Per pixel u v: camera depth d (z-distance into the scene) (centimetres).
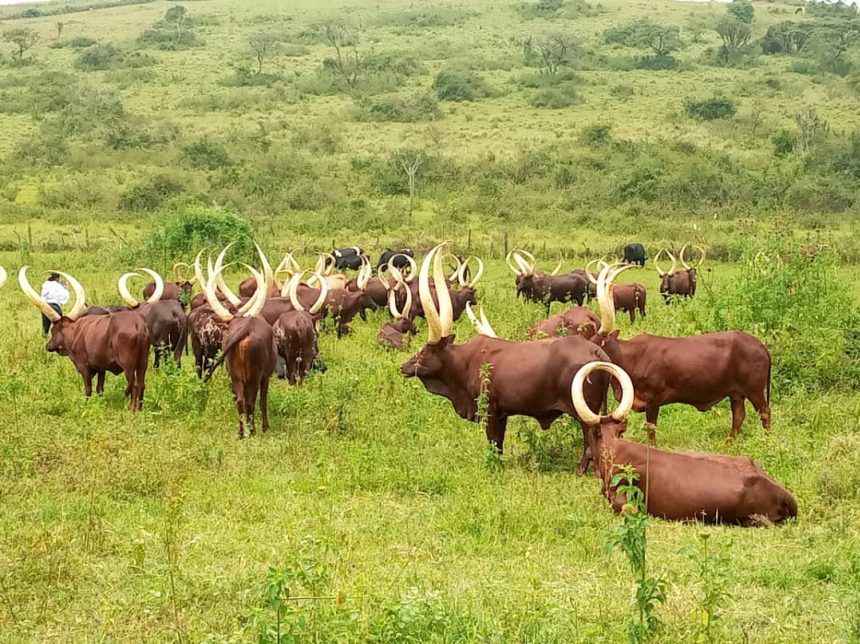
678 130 6144
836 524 912
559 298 2381
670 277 2434
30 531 875
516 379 1101
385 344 1823
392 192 4666
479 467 1106
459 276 2333
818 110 6925
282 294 1822
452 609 698
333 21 10406
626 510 806
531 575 800
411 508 980
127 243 3212
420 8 11931
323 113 6969
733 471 922
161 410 1328
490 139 6016
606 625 705
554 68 8375
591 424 985
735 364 1195
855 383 1480
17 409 1309
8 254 3231
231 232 3020
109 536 868
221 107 7062
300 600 689
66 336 1391
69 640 688
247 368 1223
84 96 6881
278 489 1027
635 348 1201
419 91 7644
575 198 4412
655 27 9756
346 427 1250
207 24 11288
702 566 738
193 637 687
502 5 11969
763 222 3956
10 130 6103
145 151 5484
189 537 874
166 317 1552
